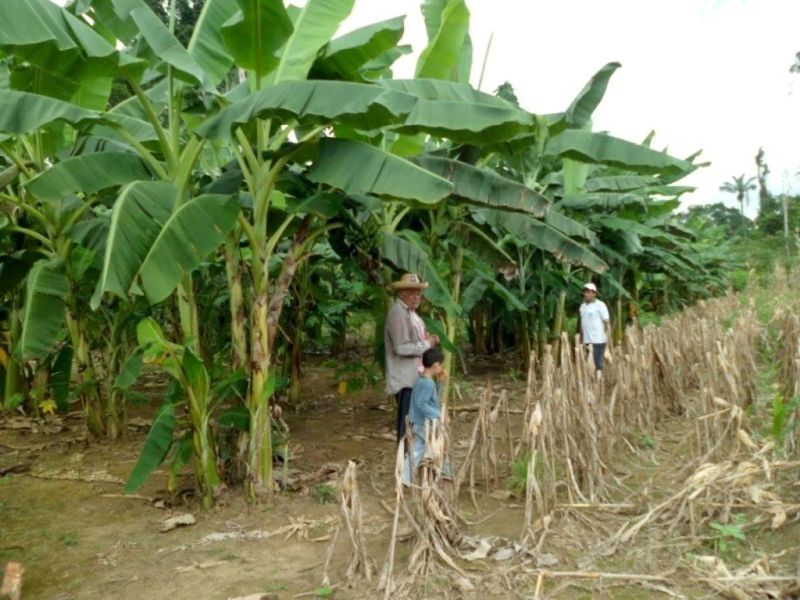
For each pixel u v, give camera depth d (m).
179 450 5.04
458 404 8.74
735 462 4.93
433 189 4.25
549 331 11.55
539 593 3.47
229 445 5.32
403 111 4.08
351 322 14.58
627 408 6.19
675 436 6.45
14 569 3.58
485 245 7.81
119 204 4.21
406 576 3.69
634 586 3.54
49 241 6.36
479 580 3.63
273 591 3.65
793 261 29.05
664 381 7.17
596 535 4.18
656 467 5.49
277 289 5.20
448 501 4.29
